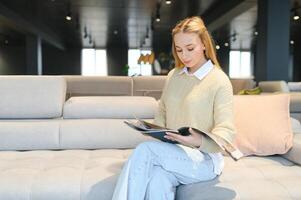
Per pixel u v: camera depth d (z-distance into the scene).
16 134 2.00
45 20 10.77
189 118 1.46
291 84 4.62
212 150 1.30
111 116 2.14
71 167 1.62
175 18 10.36
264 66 6.08
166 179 1.36
